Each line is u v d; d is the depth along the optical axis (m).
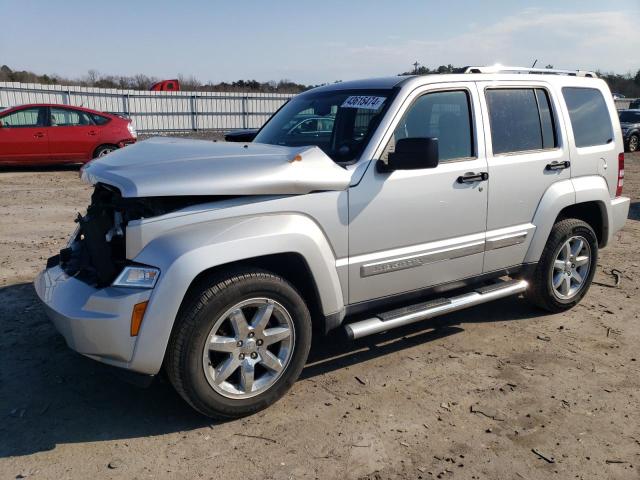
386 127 3.88
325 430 3.37
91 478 2.92
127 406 3.60
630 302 5.57
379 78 4.44
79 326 3.17
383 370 4.12
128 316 3.09
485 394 3.79
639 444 3.28
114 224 3.54
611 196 5.44
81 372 4.00
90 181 3.59
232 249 3.23
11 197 10.62
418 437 3.31
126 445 3.20
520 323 5.02
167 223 3.18
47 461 3.05
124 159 3.61
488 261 4.54
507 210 4.56
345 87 4.53
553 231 4.98
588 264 5.31
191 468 3.02
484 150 4.38
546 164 4.77
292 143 4.38
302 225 3.50
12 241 7.39
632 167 16.91
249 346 3.40
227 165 3.33
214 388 3.32
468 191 4.27
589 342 4.64
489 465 3.08
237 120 28.14
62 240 7.49
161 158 3.51
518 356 4.37
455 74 4.34
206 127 27.52
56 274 3.75
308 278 3.62
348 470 3.02
